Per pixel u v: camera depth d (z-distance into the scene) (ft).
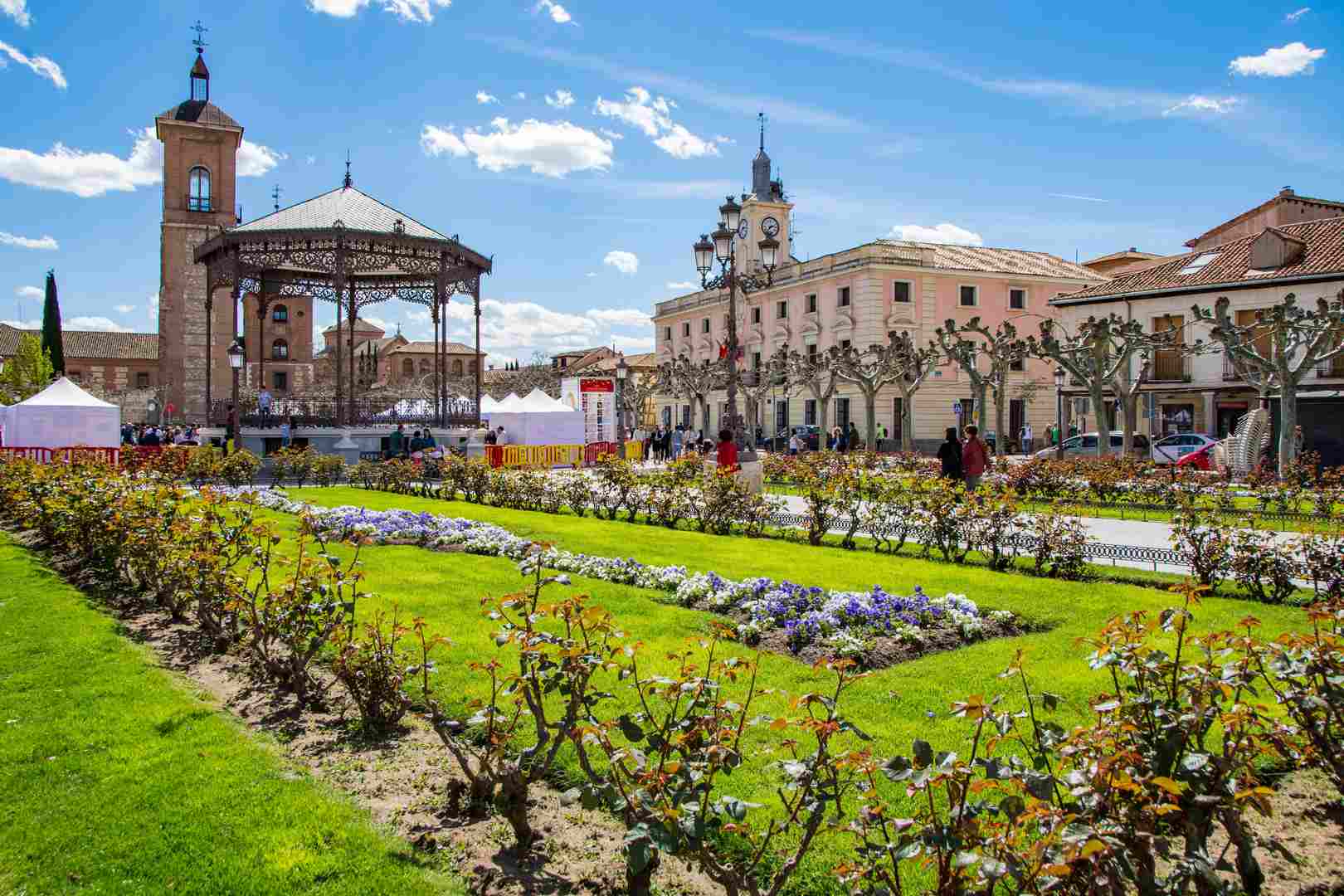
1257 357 70.38
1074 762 9.40
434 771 14.28
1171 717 9.50
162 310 178.29
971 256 152.35
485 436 94.68
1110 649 10.30
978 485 44.93
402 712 15.98
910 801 12.43
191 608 23.53
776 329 165.17
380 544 37.47
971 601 24.29
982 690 17.53
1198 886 8.54
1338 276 92.94
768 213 173.47
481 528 39.75
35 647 20.38
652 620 23.18
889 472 55.01
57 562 32.53
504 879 11.10
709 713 10.62
